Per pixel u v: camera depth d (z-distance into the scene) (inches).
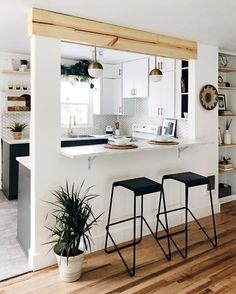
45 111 101.8
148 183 109.7
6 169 184.7
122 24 115.6
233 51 169.0
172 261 108.3
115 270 102.3
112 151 106.5
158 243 118.0
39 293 89.0
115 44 116.6
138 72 202.4
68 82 219.6
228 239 127.9
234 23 115.6
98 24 111.4
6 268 102.7
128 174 125.2
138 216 120.9
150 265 105.5
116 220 123.2
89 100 229.5
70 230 93.6
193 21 112.9
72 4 94.7
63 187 107.6
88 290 90.5
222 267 104.0
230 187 188.1
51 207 104.9
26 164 111.3
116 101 226.4
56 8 98.3
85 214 98.0
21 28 128.0
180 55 139.8
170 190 140.3
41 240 103.5
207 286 92.3
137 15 105.4
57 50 102.9
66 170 108.0
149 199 132.5
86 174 113.2
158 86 186.9
